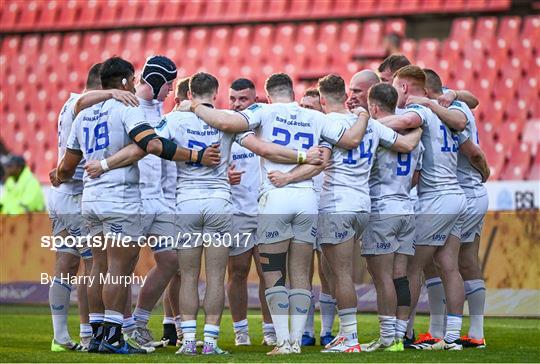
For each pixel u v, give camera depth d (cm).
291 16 6438
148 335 2444
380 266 2292
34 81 6538
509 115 5625
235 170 2548
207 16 6606
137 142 2127
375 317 3194
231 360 1983
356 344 2227
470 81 5788
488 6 6094
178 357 2064
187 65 6366
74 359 2016
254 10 6531
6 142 6259
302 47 6241
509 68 5812
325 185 2266
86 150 2198
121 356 2098
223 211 2181
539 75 5769
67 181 2352
